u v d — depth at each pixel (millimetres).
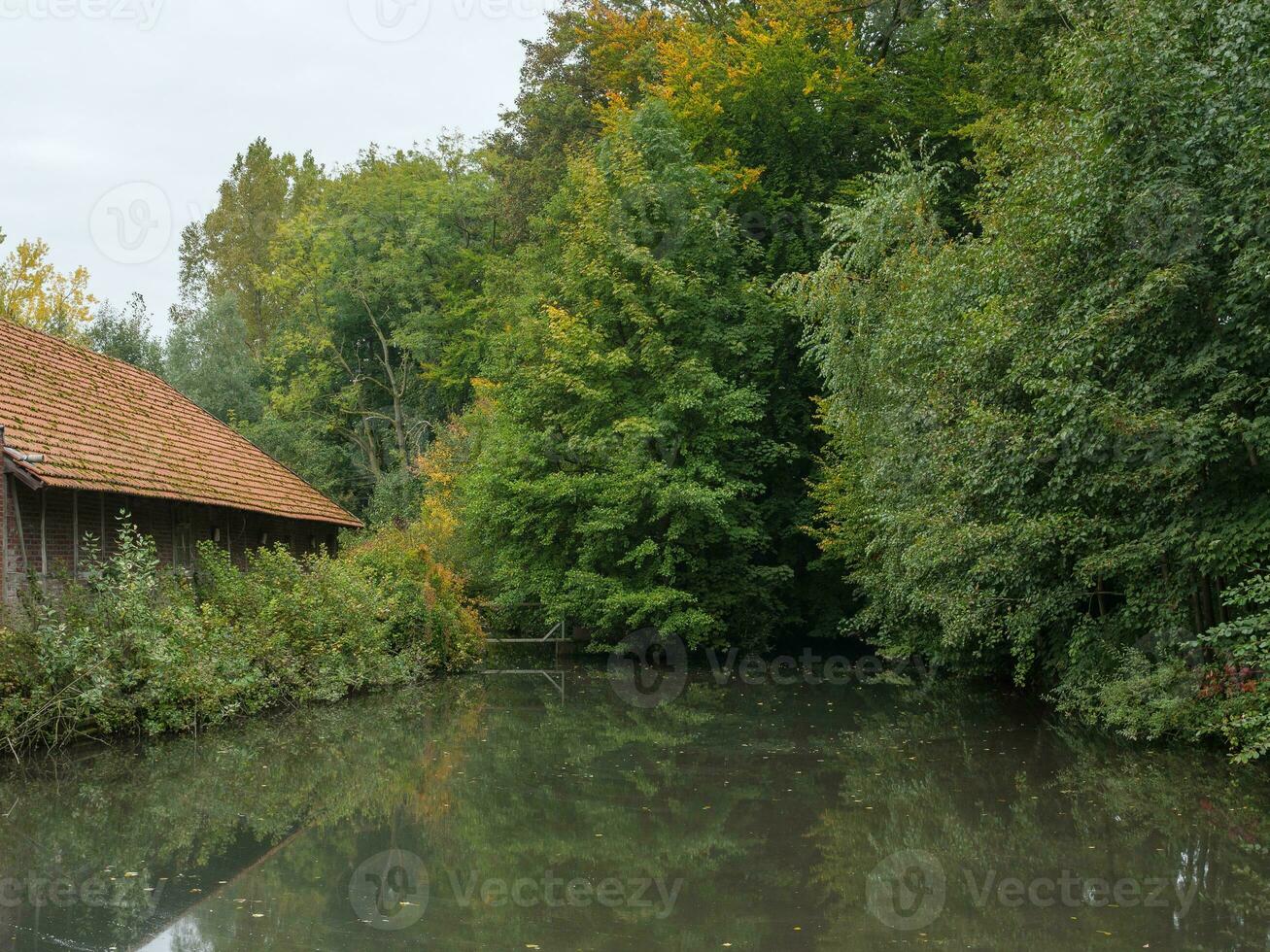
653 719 17891
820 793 11727
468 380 44031
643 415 26203
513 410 28062
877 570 21781
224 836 9906
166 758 13883
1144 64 12719
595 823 10438
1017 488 14430
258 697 18031
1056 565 14945
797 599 31672
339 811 10922
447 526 31328
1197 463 12047
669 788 12055
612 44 35906
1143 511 13344
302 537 29219
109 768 13148
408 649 24203
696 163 28828
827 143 29906
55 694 13898
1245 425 11430
